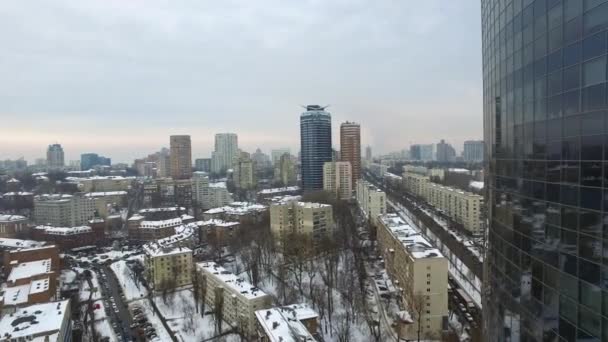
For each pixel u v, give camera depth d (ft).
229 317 585.63
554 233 157.07
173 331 568.41
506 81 196.95
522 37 178.70
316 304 605.31
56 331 453.99
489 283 235.20
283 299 630.74
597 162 133.49
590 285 138.00
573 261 146.30
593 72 134.41
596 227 134.62
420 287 492.95
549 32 157.38
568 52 146.30
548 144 160.04
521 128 181.78
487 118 233.35
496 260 217.56
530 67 172.04
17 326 463.01
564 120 149.59
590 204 136.98
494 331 224.12
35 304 564.71
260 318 463.01
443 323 492.95
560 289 154.10
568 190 148.05
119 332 577.02
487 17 229.45
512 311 195.11
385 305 596.70
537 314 170.91
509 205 196.13
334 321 549.13
